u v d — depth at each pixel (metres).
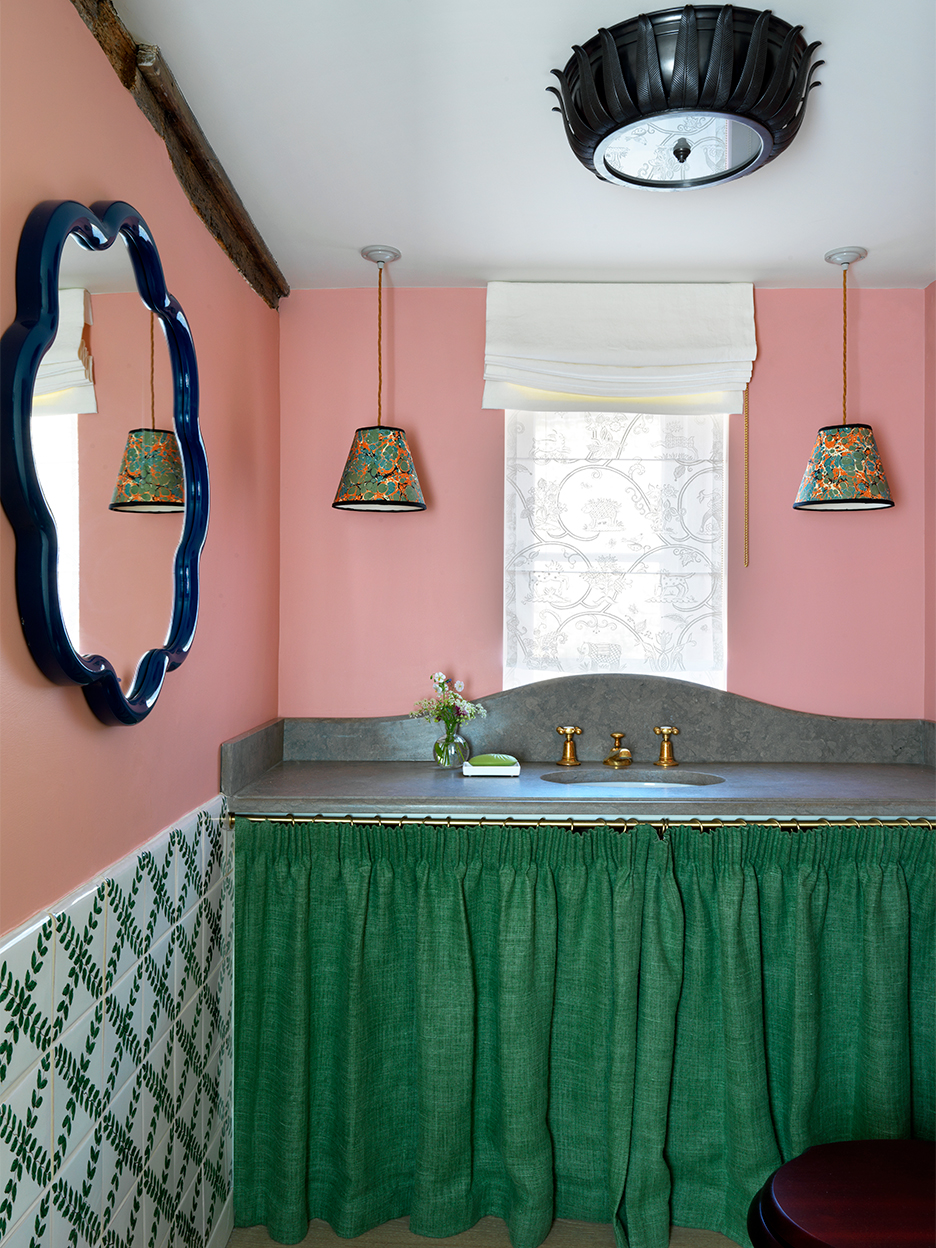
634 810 2.17
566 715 2.79
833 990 2.23
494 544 2.83
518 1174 2.12
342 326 2.83
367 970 2.20
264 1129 2.21
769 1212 1.52
